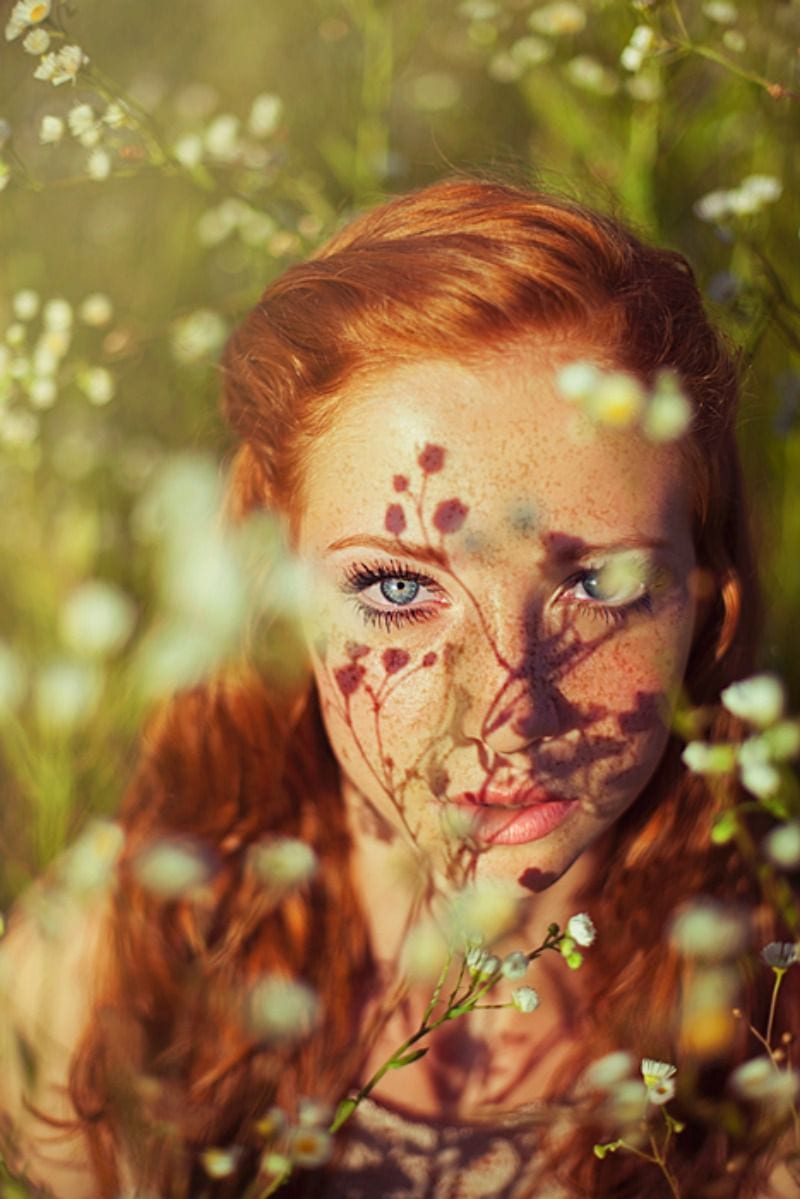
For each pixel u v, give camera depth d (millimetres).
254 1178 793
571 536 653
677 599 678
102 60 1365
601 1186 781
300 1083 789
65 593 982
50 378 958
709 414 735
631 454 657
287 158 982
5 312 1091
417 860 763
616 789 683
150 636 862
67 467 1118
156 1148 793
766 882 733
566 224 694
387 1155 781
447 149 1318
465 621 663
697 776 796
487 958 663
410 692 672
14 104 1127
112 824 821
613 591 665
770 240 1063
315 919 797
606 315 677
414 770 681
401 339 664
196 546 804
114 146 876
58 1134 808
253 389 736
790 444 1044
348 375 672
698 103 1064
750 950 809
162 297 1232
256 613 797
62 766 860
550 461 651
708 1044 799
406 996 784
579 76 1064
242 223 1043
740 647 792
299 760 806
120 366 1045
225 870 811
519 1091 787
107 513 1092
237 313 1035
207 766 819
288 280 725
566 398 648
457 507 653
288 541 720
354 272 685
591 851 786
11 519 1028
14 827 913
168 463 1038
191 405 1153
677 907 794
